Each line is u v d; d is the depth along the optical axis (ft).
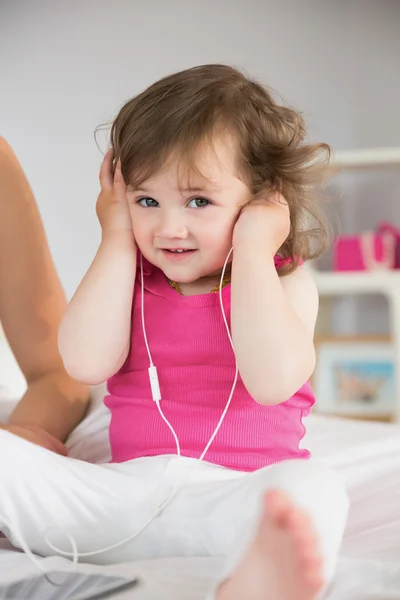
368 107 13.02
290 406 4.29
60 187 12.91
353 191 12.96
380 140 13.01
